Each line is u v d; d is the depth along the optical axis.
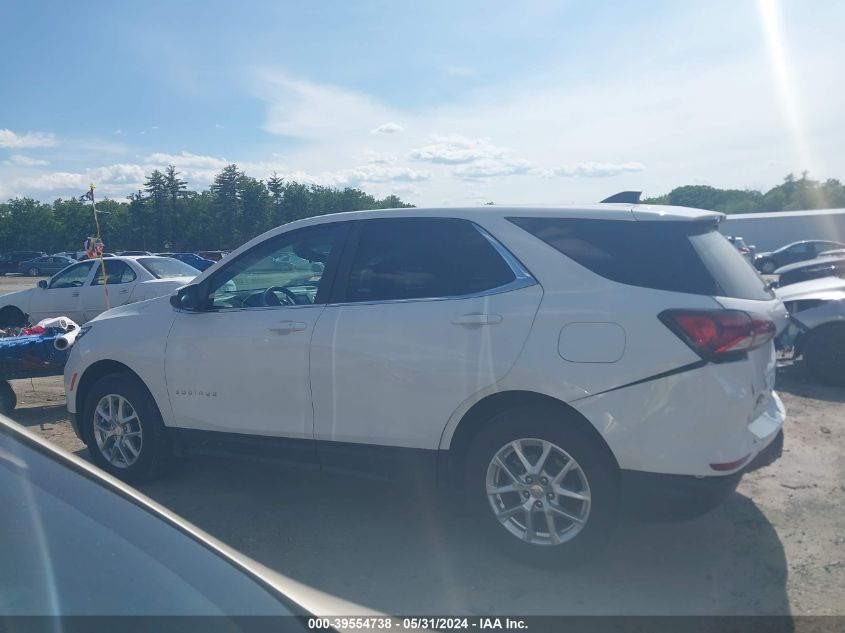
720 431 3.62
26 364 7.69
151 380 5.25
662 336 3.69
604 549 4.06
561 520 3.94
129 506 2.34
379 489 5.30
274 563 4.15
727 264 4.02
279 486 5.40
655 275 3.84
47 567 1.99
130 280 12.99
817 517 4.67
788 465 5.65
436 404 4.18
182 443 5.22
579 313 3.86
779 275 22.36
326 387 4.52
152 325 5.29
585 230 4.06
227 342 4.89
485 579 3.93
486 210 4.34
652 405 3.68
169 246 73.81
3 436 2.39
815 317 8.16
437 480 4.27
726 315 3.66
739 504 4.90
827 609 3.59
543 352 3.89
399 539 4.45
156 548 2.18
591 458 3.80
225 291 5.11
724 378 3.63
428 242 4.43
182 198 74.00
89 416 5.57
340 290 4.60
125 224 77.69
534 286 4.04
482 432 4.04
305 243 4.86
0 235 82.06
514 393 4.02
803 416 7.04
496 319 4.03
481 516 4.09
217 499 5.15
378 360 4.32
